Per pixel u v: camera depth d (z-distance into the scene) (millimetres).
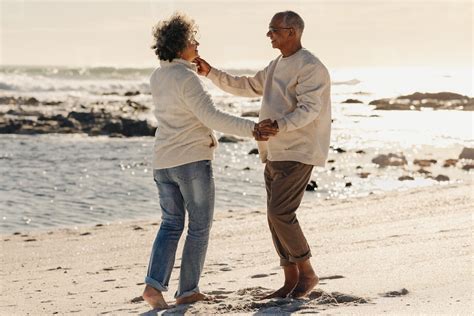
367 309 5391
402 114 46000
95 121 34438
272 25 5965
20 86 55500
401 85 105312
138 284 7949
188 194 5891
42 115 37562
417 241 9000
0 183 18422
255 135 5715
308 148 5934
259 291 6531
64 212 14859
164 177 5934
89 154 24516
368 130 34438
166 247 5938
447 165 21062
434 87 89812
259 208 14641
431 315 5105
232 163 22562
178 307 5824
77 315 6297
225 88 6477
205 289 6934
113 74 82188
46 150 25406
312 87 5832
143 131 31766
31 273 8969
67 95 54062
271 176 6070
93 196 16766
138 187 18031
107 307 6617
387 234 10023
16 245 11016
